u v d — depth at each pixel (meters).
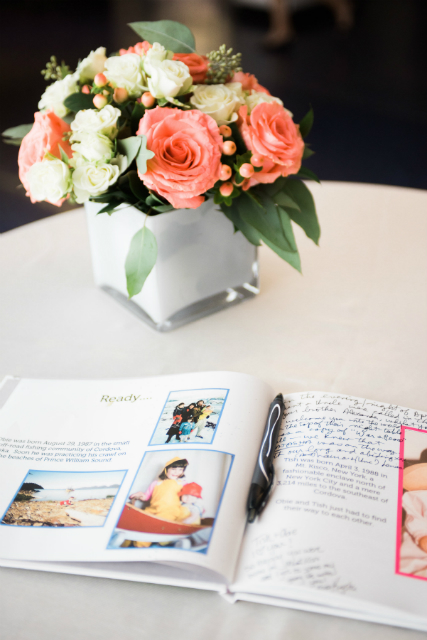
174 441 0.53
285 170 0.63
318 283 0.79
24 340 0.71
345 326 0.71
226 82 0.66
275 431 0.53
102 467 0.52
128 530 0.45
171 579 0.43
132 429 0.55
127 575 0.43
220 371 0.60
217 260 0.71
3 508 0.49
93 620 0.41
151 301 0.70
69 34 3.74
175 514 0.46
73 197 0.61
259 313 0.74
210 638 0.40
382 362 0.65
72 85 0.63
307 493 0.47
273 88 2.92
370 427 0.53
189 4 4.02
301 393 0.58
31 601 0.43
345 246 0.87
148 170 0.57
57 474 0.51
